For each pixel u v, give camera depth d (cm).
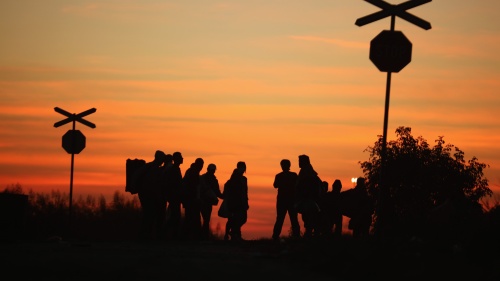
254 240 5644
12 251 4444
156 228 6069
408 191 8312
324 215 6756
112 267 3828
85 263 3959
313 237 5341
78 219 8875
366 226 6875
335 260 4066
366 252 4194
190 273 3694
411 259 4200
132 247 5003
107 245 5178
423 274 3884
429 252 4459
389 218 7838
